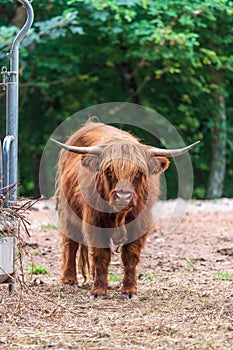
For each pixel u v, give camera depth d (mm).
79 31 25594
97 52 31141
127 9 26547
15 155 9812
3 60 27078
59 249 14922
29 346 7504
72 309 9406
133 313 9203
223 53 30703
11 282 9578
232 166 34594
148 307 9617
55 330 8195
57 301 9938
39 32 26453
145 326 8430
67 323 8547
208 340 7758
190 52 27422
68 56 30156
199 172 34344
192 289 10914
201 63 29578
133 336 7957
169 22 27562
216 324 8523
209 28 29984
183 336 7953
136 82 32656
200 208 22953
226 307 9516
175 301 10023
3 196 9242
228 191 34688
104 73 32844
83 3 27031
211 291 10742
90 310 9398
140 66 29922
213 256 14359
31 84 29062
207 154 33750
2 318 8648
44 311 9117
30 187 33000
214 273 12484
